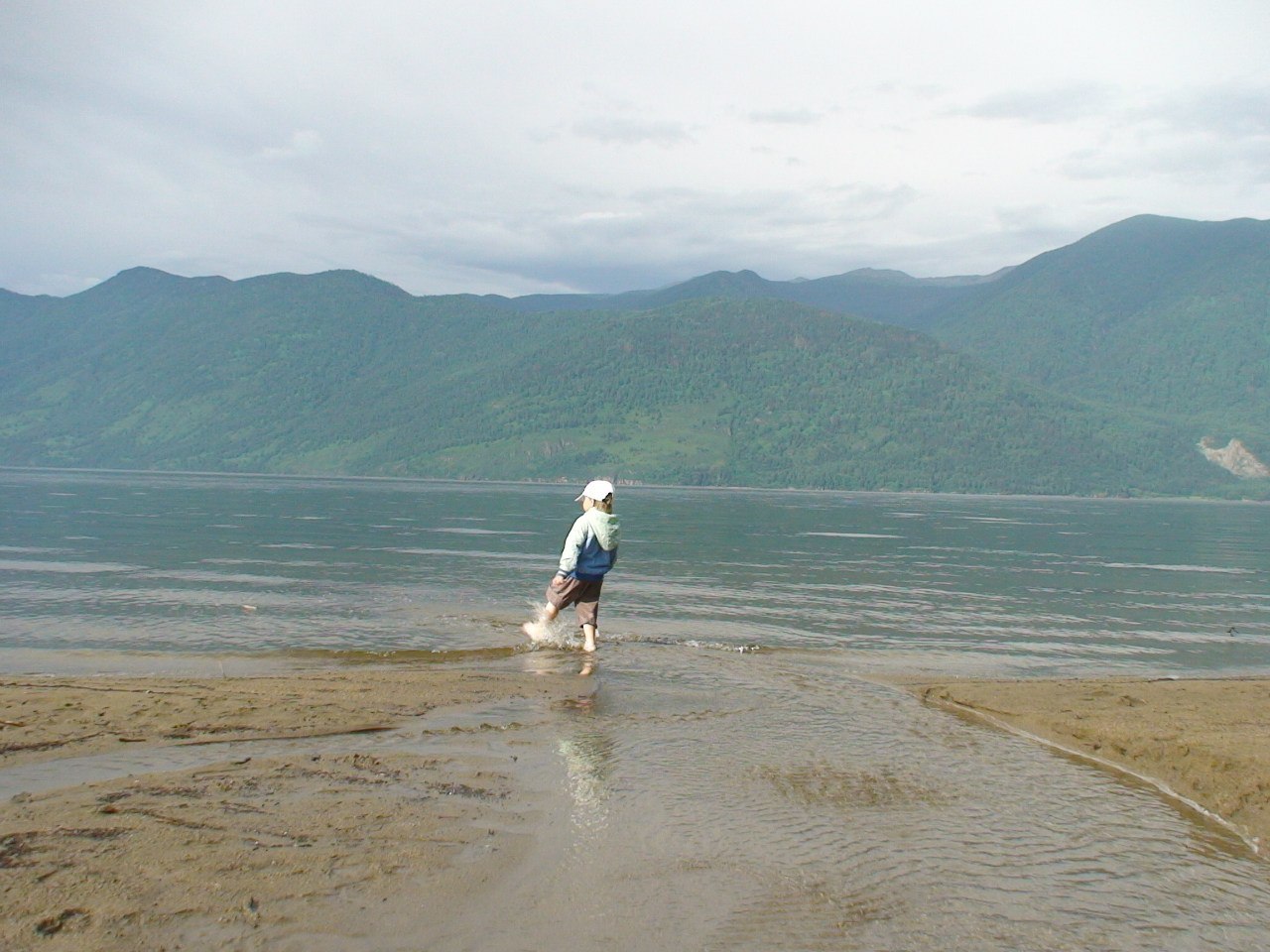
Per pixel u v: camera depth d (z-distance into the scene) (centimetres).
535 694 921
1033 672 1249
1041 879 512
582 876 476
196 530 3738
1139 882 516
